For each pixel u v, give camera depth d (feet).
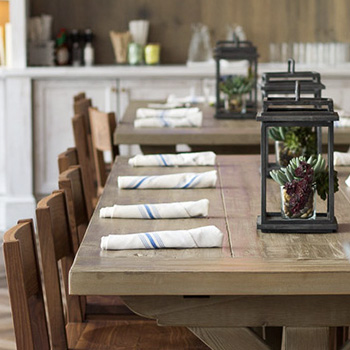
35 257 7.75
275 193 9.70
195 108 15.80
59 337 8.26
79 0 23.36
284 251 7.26
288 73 10.99
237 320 7.16
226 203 9.20
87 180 14.89
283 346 7.61
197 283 6.76
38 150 21.81
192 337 8.68
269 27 23.48
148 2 23.44
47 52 22.50
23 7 21.40
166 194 9.72
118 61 22.95
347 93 21.70
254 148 15.29
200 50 22.72
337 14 23.43
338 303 7.07
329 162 7.76
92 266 6.87
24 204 21.74
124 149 22.04
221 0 23.41
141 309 7.20
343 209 8.79
